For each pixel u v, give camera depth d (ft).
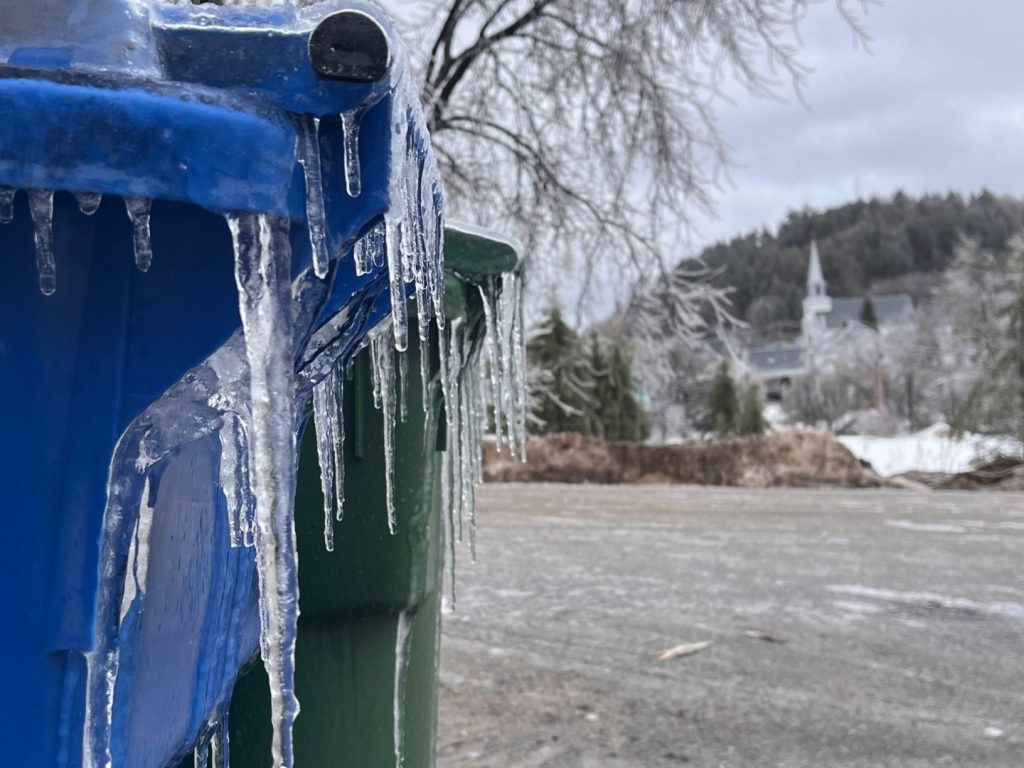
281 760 2.87
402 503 6.21
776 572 27.96
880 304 398.21
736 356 34.55
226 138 2.65
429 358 6.30
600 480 81.30
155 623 2.97
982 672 17.28
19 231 2.60
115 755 2.73
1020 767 12.67
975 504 53.98
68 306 2.65
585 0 27.27
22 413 2.65
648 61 27.81
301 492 5.91
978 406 112.68
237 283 2.69
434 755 6.97
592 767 12.50
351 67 2.81
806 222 465.06
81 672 2.68
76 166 2.51
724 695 15.85
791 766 12.68
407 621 6.29
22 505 2.65
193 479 3.19
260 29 2.83
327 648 6.01
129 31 2.76
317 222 2.84
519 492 64.18
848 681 16.72
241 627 4.03
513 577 27.02
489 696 15.66
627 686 16.31
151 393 2.74
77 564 2.68
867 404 251.19
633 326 32.55
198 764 3.87
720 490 69.15
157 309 2.73
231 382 2.81
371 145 2.98
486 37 27.96
